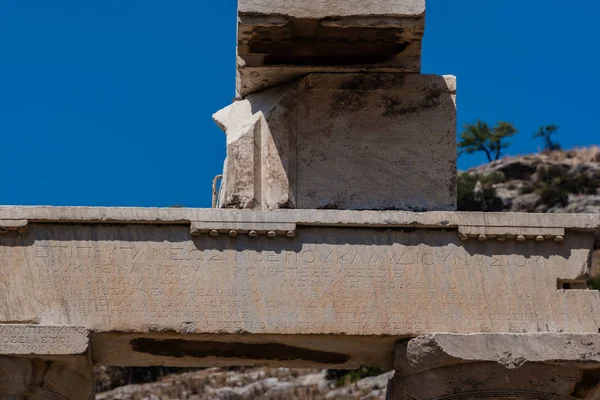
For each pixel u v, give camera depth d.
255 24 15.41
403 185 16.44
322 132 16.56
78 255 15.13
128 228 15.27
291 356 16.12
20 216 15.08
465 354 15.05
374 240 15.53
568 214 15.71
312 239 15.45
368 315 15.27
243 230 15.31
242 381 45.66
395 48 16.34
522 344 15.12
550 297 15.55
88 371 15.42
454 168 16.53
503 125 89.00
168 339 15.28
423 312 15.35
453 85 16.75
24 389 14.82
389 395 16.56
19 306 14.91
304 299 15.23
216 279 15.20
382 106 16.64
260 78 16.97
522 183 69.62
